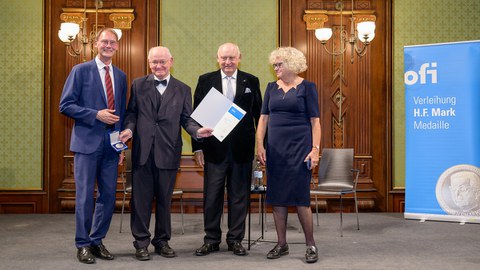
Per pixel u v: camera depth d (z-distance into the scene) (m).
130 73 7.04
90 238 3.86
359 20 7.09
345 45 7.10
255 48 7.10
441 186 5.93
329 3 7.12
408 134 6.11
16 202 6.92
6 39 6.95
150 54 3.91
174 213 6.91
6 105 6.95
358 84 7.09
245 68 7.08
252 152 4.11
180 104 3.97
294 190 3.75
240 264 3.67
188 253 4.08
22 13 6.95
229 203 4.12
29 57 6.96
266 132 3.99
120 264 3.66
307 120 3.80
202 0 7.10
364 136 7.08
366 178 7.07
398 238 4.84
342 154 5.66
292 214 6.68
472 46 5.80
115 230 5.33
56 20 7.01
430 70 5.97
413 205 6.10
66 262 3.73
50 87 6.97
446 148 5.91
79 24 6.97
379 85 7.10
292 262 3.74
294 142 3.76
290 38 7.08
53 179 6.98
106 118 3.70
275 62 3.81
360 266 3.63
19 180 6.94
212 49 7.09
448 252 4.16
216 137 3.84
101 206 3.87
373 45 7.10
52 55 6.99
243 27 7.10
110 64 3.93
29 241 4.68
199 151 4.16
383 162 7.07
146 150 3.84
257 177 4.66
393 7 7.07
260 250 4.20
